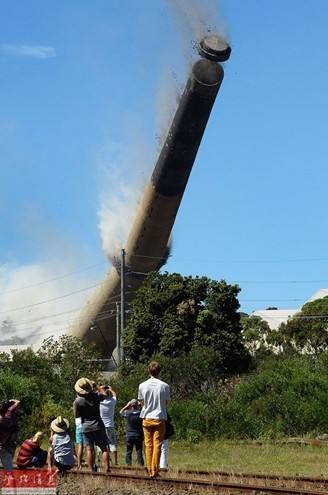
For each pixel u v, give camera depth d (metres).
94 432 18.05
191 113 66.69
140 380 43.34
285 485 16.34
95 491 15.90
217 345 58.50
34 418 34.44
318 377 37.22
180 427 34.19
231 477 17.53
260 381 37.88
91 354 53.28
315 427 34.62
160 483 16.48
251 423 34.84
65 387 44.12
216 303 59.81
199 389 45.84
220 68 64.44
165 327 59.44
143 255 77.50
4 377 37.66
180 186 72.00
